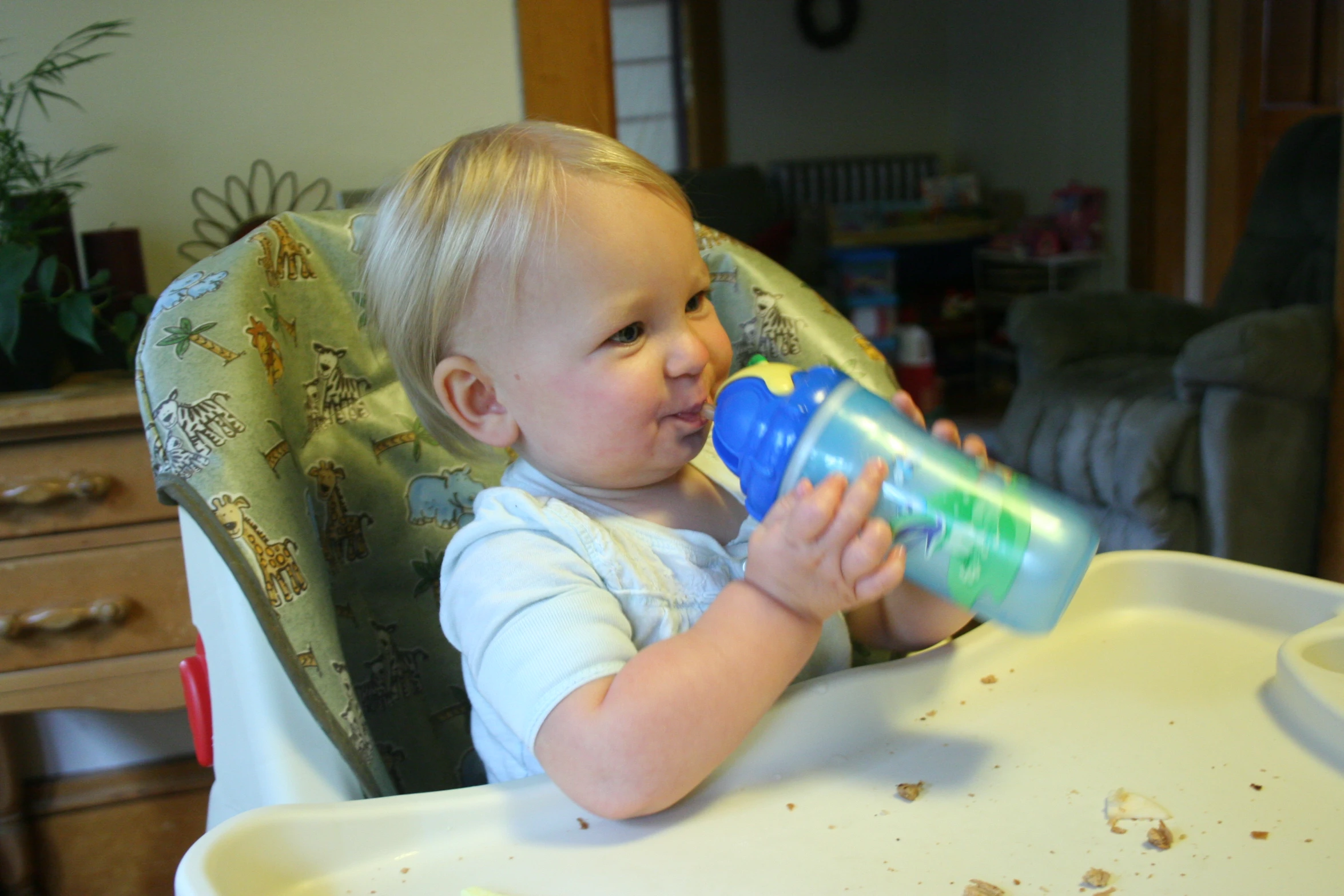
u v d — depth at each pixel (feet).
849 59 19.74
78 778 5.59
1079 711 2.04
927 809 1.76
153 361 2.34
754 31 19.21
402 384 2.40
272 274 2.64
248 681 2.11
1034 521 1.74
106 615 4.53
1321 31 11.44
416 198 2.19
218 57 5.64
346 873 1.71
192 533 2.33
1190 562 2.42
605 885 1.63
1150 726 1.96
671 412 2.12
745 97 19.38
